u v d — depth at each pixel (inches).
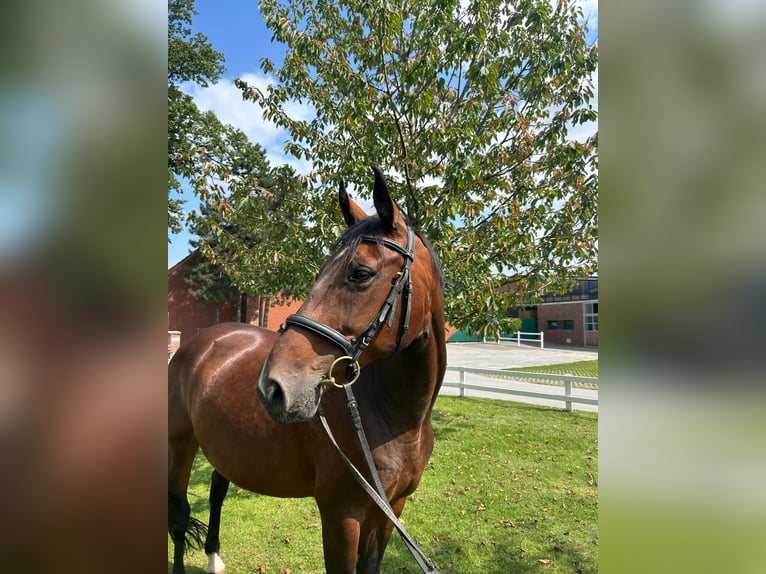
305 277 157.2
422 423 73.7
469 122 149.6
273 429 79.9
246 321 860.6
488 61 137.9
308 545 128.0
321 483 71.8
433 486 171.9
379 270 58.7
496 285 143.9
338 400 72.5
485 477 181.2
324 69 159.8
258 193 162.1
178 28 619.5
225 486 117.4
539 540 131.6
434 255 70.8
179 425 102.6
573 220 152.7
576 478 180.1
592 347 989.2
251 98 165.6
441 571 116.1
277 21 153.2
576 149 146.3
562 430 253.8
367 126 155.8
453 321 153.9
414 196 147.6
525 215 158.2
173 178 303.3
